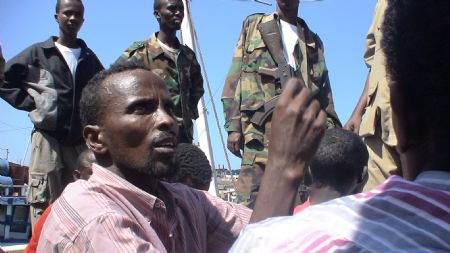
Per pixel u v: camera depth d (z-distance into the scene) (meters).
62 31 5.21
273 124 1.37
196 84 5.57
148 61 5.20
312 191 2.94
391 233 0.88
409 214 0.90
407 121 0.98
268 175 1.35
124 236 1.80
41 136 5.01
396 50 0.96
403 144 0.99
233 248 1.01
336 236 0.91
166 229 2.01
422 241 0.86
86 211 1.87
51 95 4.99
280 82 4.86
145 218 1.97
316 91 5.14
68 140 5.07
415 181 0.95
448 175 0.92
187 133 5.31
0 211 8.21
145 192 1.98
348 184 2.89
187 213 2.12
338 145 2.84
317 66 5.23
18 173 11.58
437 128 0.93
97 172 2.00
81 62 5.20
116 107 2.01
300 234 0.94
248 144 4.82
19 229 8.12
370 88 3.90
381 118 3.73
